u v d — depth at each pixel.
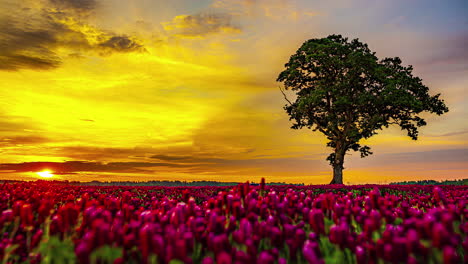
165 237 3.03
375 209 4.25
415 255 2.68
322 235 3.50
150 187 15.41
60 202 7.24
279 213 4.00
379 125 32.69
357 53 30.84
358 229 4.07
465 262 2.70
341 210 3.90
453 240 2.60
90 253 2.80
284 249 3.38
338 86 31.75
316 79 34.91
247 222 3.16
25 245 3.48
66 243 3.47
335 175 34.28
